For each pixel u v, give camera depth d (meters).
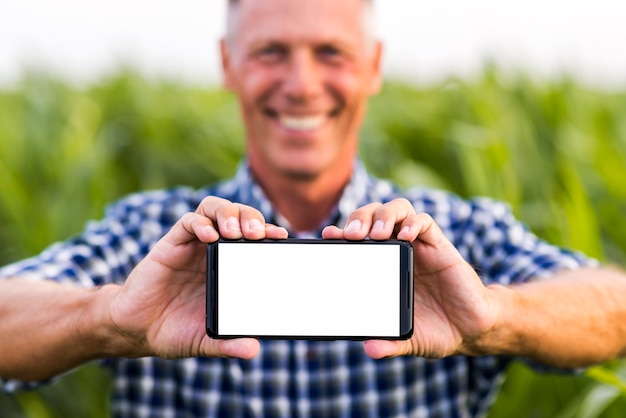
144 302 1.08
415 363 1.76
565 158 2.78
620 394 1.77
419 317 1.11
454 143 3.15
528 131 3.04
